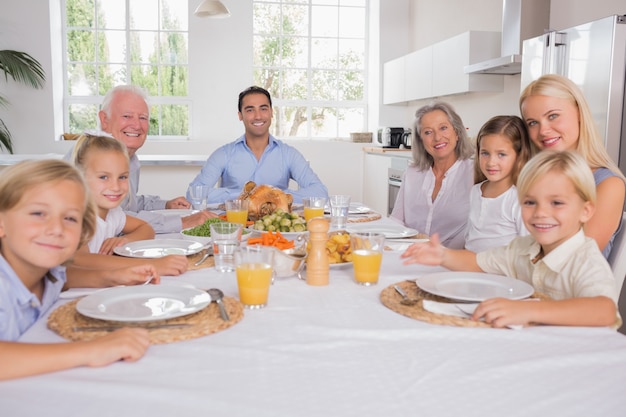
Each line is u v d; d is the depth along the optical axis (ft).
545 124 5.39
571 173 3.82
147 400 2.31
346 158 21.35
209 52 20.27
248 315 3.48
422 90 17.34
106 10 20.35
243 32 20.36
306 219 6.91
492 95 15.38
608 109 9.01
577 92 5.32
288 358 2.78
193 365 2.67
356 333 3.13
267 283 3.64
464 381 2.53
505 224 6.10
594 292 3.62
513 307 3.24
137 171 8.39
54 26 19.54
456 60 15.03
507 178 6.13
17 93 19.10
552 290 4.05
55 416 2.17
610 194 4.82
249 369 2.64
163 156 14.93
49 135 19.44
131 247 5.29
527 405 2.32
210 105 20.47
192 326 3.12
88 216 3.56
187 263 4.63
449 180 7.83
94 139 5.35
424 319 3.32
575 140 5.37
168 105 20.84
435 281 3.98
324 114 22.31
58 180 3.11
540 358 2.76
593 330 3.18
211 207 8.65
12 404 2.26
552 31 10.25
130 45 20.54
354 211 8.16
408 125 21.27
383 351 2.89
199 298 3.45
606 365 2.72
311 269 4.24
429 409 2.27
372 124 22.04
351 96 22.39
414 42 20.51
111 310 3.27
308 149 21.17
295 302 3.77
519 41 12.32
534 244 4.31
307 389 2.43
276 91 21.85
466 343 3.00
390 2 20.72
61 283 3.82
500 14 14.74
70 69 20.43
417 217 8.23
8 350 2.52
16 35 18.90
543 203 3.91
